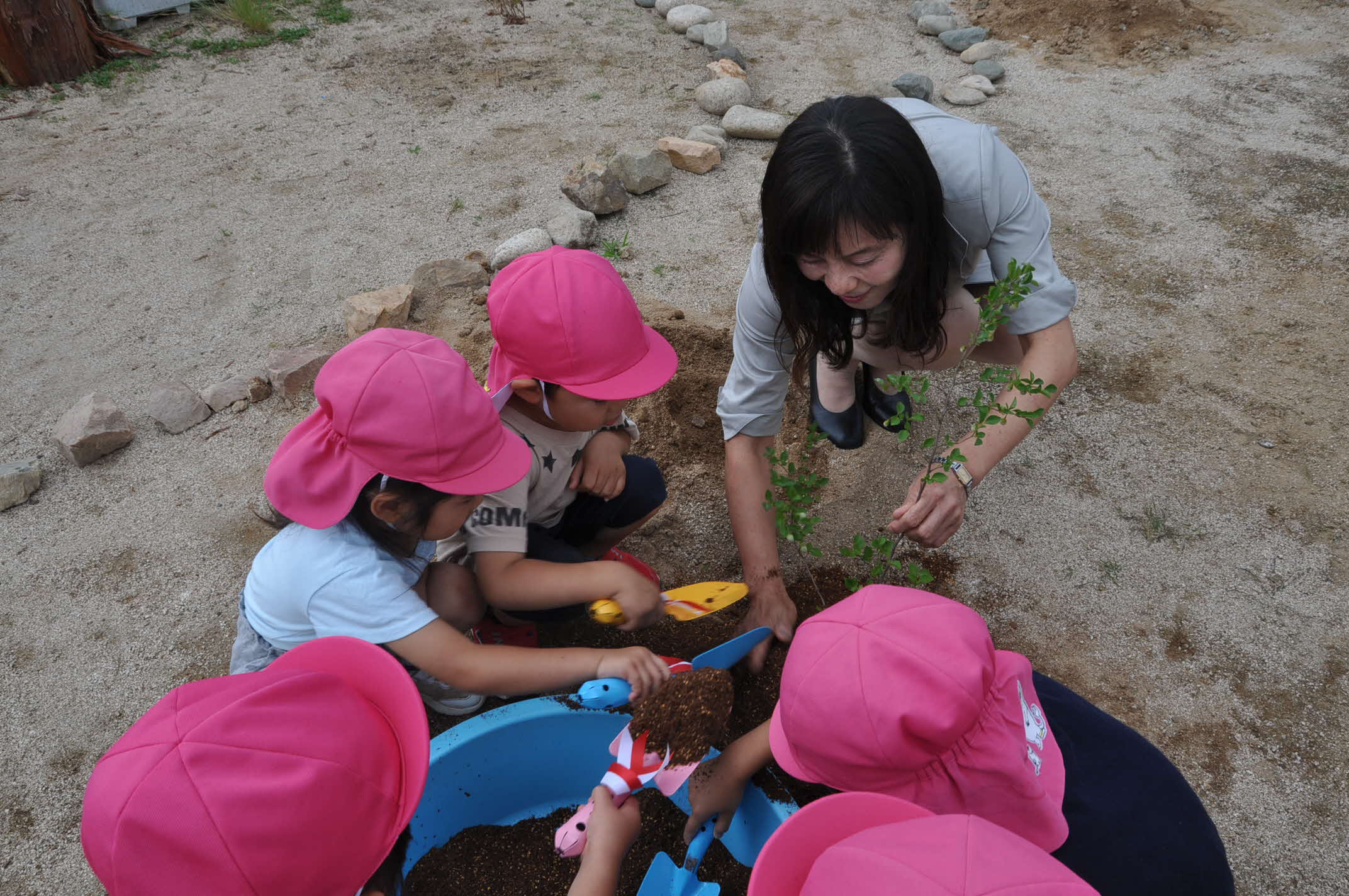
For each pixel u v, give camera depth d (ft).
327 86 17.69
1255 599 7.80
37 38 17.53
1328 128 14.52
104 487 9.46
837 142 5.24
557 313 5.69
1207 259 11.82
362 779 4.39
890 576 8.05
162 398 10.09
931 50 18.26
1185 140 14.49
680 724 5.32
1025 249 6.51
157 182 14.66
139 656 7.81
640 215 13.20
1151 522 8.50
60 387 10.70
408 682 4.81
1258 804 6.43
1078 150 14.42
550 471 6.51
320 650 5.05
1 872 6.41
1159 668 7.33
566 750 6.39
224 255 12.84
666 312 10.79
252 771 4.06
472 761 6.09
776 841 4.29
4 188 14.61
